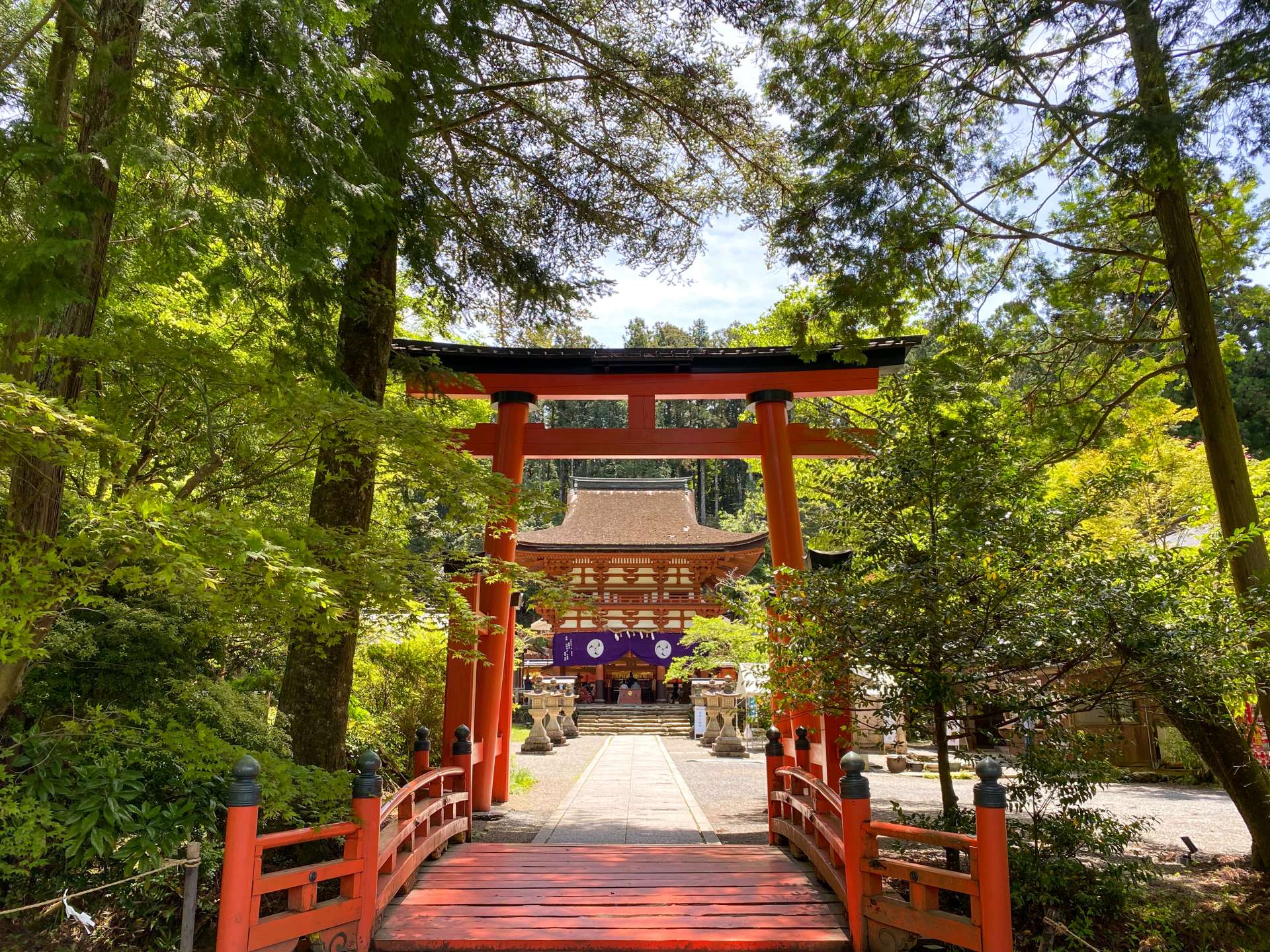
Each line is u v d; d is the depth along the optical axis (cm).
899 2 683
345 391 527
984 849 409
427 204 718
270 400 431
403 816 583
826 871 573
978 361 768
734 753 1691
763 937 486
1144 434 1068
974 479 593
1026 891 509
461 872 628
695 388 995
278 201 474
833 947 485
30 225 390
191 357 416
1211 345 668
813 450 990
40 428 312
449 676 890
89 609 523
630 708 2595
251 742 547
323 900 532
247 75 398
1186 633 538
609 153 865
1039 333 834
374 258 650
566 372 995
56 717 512
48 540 351
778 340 1432
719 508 4884
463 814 787
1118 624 533
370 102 566
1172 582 564
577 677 2986
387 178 503
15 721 499
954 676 548
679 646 2773
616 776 1359
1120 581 552
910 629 568
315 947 443
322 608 456
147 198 465
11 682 397
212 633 509
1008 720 601
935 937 436
